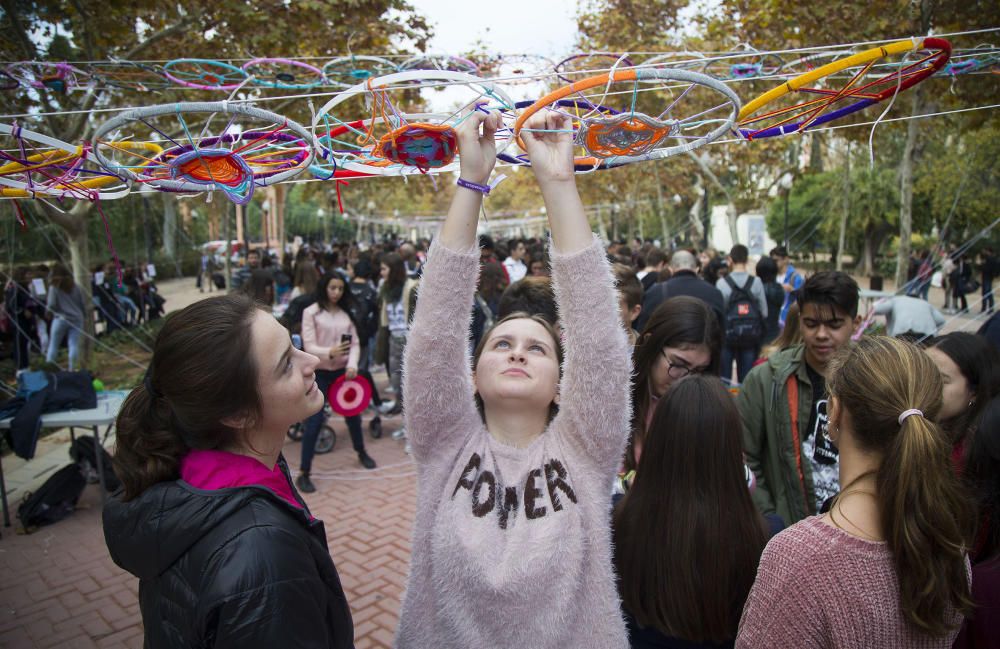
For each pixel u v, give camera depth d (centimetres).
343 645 117
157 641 105
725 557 143
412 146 125
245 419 114
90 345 941
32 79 315
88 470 481
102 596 349
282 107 607
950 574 112
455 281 127
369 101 137
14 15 533
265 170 156
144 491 111
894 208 2155
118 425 117
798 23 639
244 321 114
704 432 147
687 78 115
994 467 155
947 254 1540
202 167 132
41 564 383
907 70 158
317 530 120
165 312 1788
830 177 2420
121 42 717
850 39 602
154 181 134
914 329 504
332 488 491
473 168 124
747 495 150
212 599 96
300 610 100
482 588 117
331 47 750
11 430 422
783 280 962
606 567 126
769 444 239
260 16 688
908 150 763
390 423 663
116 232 1881
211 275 2409
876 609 112
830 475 226
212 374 108
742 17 711
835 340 226
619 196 2370
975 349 204
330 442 577
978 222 1647
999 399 160
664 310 221
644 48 1161
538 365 136
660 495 150
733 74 252
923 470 111
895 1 568
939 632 111
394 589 352
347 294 505
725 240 3641
